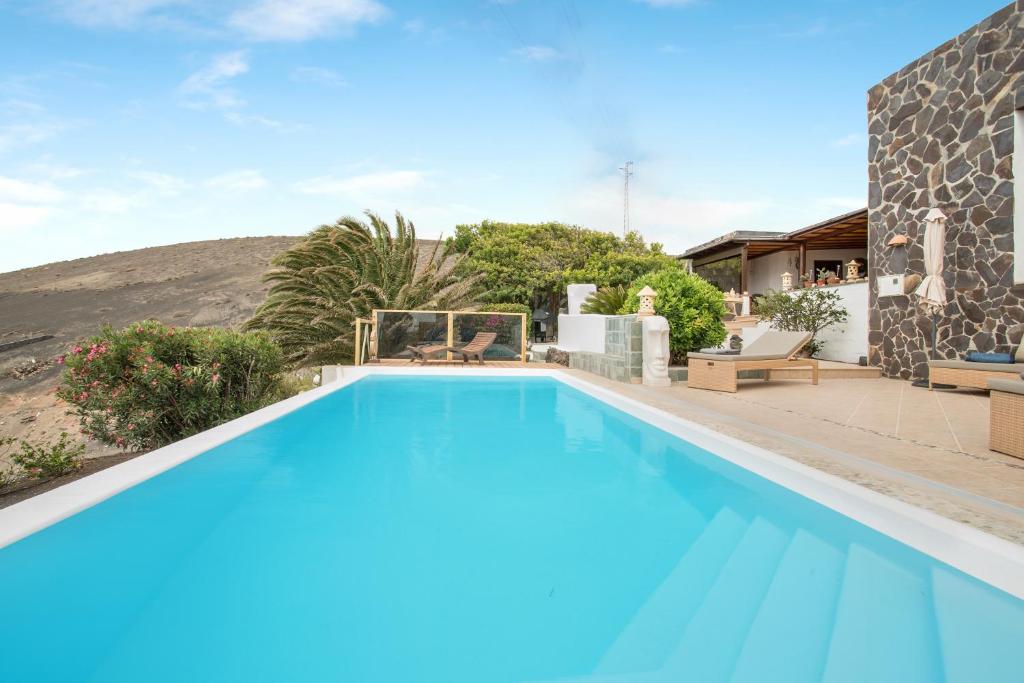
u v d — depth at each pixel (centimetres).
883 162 999
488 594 223
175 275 4934
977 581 226
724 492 351
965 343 844
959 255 851
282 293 1617
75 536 279
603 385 893
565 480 383
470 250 2647
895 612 202
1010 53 769
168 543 273
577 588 227
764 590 221
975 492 321
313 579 236
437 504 334
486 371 1127
